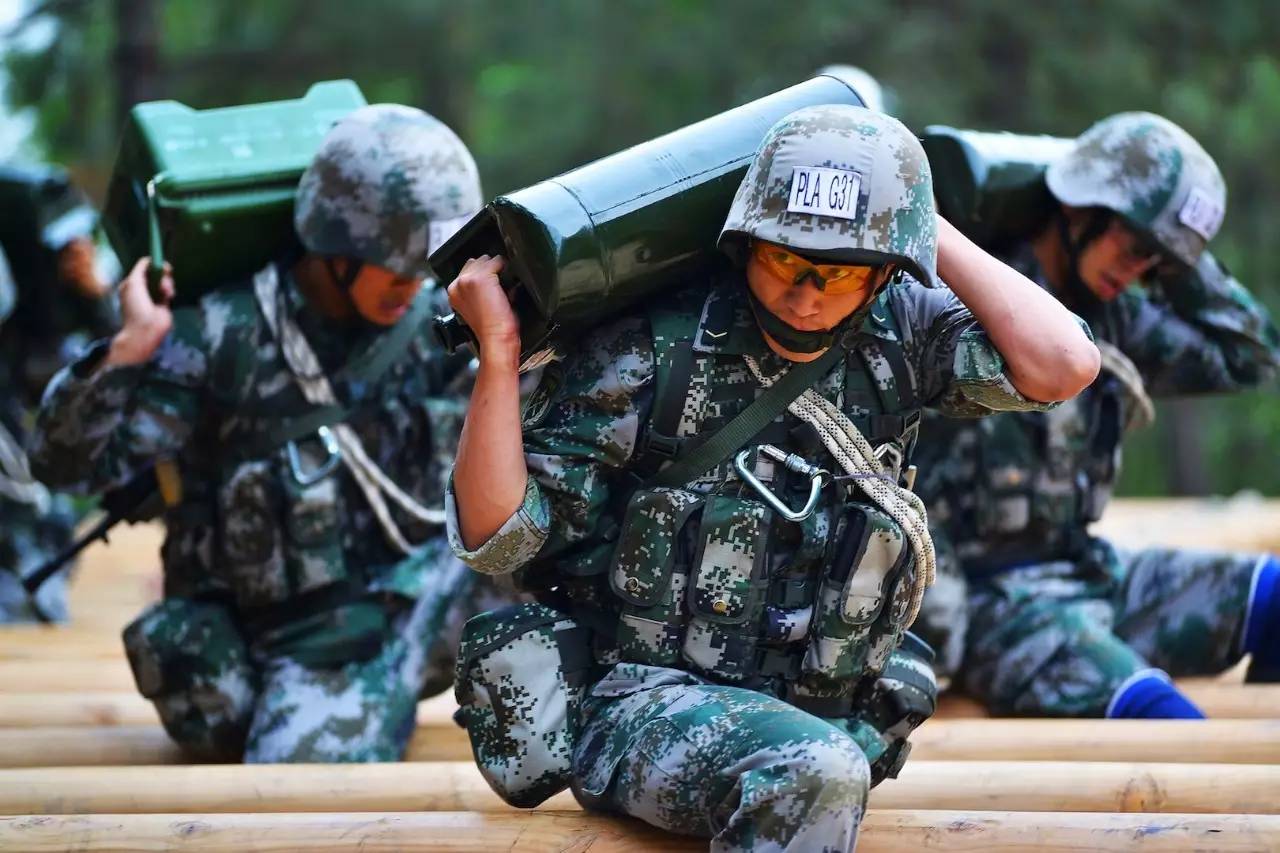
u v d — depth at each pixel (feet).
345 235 34.42
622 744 25.72
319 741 35.19
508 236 25.11
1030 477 39.86
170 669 36.11
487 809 30.35
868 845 27.04
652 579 25.89
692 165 26.12
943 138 38.63
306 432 35.81
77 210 59.11
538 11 131.75
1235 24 130.31
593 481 25.95
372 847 27.22
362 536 37.06
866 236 23.71
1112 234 39.11
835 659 26.16
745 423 25.84
